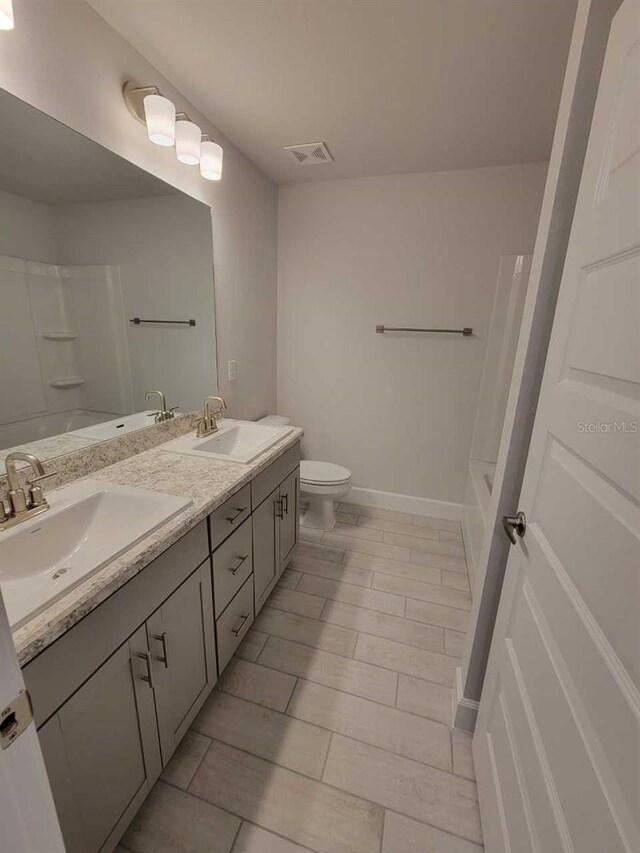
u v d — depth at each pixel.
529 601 0.85
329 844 1.01
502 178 2.21
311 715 1.35
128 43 1.32
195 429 1.93
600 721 0.53
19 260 1.10
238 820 1.06
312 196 2.55
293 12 1.18
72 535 1.08
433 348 2.57
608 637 0.54
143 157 1.46
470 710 1.28
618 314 0.57
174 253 1.68
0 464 1.09
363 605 1.90
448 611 1.87
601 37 0.76
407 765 1.20
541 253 0.92
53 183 1.16
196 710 1.23
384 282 2.56
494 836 0.91
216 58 1.38
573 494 0.68
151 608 0.96
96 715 0.82
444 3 1.13
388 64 1.40
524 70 1.41
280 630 1.73
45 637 0.67
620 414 0.54
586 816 0.54
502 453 1.09
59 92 1.12
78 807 0.79
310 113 1.72
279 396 3.01
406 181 2.37
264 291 2.57
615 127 0.63
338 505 2.99
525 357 0.98
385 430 2.82
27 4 1.01
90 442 1.38
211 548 1.23
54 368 1.23
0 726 0.36
